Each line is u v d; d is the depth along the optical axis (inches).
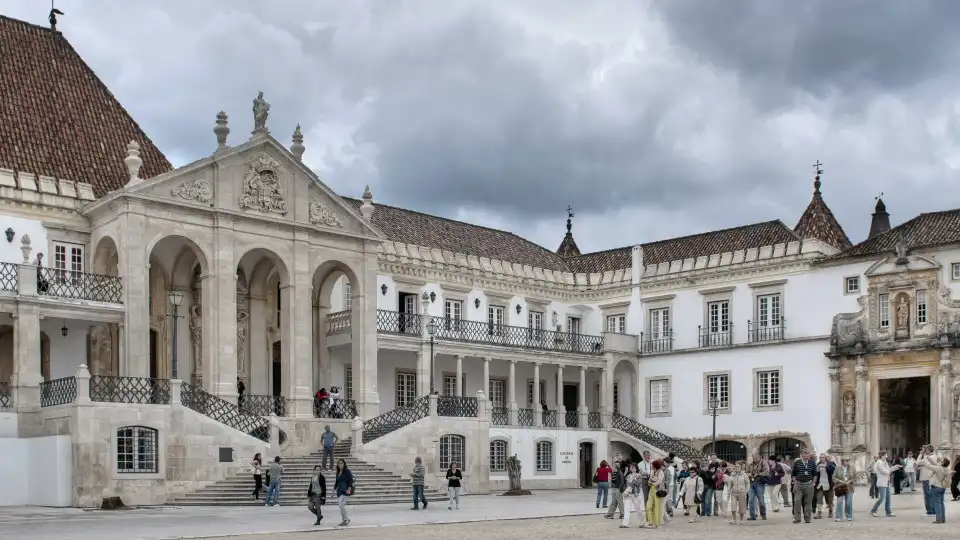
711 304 2094.0
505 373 2105.1
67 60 1685.5
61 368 1480.1
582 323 2288.4
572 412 2087.8
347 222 1674.5
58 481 1261.1
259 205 1562.5
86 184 1524.4
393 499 1389.0
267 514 1156.5
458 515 1161.4
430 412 1601.9
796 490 1067.3
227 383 1494.8
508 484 1888.5
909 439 1919.3
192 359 1605.6
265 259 1679.4
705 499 1173.7
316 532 955.3
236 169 1541.6
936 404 1744.6
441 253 1994.3
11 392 1352.1
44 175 1497.3
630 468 1075.3
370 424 1622.8
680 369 2107.5
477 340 1946.4
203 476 1349.7
